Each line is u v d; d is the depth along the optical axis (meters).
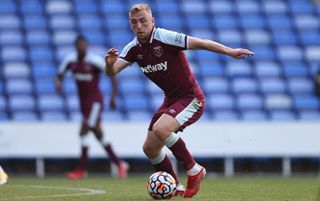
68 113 64.75
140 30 24.81
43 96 65.69
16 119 64.00
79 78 47.16
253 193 29.36
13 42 72.06
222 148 53.91
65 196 27.16
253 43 76.50
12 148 52.53
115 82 47.66
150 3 78.44
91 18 75.69
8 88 66.50
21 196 27.27
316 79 65.81
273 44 76.44
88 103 47.31
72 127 53.34
